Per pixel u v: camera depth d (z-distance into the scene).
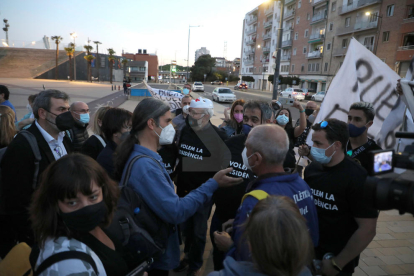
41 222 1.08
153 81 99.75
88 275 1.00
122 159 1.73
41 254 1.06
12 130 2.90
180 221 1.61
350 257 1.72
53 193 1.07
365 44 32.47
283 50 53.12
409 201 0.87
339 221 1.85
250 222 1.02
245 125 2.65
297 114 16.81
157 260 1.78
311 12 43.12
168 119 1.80
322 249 1.93
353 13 33.97
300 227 0.96
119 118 2.36
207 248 3.36
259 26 64.56
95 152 2.72
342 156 1.87
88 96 25.73
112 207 1.23
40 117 2.16
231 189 2.33
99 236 1.21
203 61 89.38
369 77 3.44
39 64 58.47
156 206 1.55
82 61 61.34
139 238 1.41
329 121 1.86
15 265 1.41
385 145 3.12
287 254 0.92
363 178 1.76
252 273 1.00
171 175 2.74
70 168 1.08
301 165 4.05
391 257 3.17
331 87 3.62
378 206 0.98
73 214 1.07
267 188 1.51
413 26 25.84
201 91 40.91
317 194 1.92
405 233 3.72
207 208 2.76
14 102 17.95
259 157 1.59
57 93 2.17
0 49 59.25
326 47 39.38
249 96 36.53
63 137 2.61
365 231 1.71
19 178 1.91
